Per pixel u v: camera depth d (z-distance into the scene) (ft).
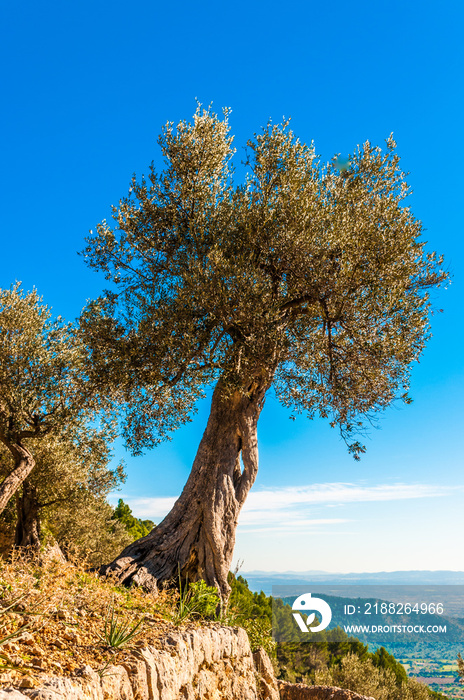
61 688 11.27
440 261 39.52
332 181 42.29
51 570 22.30
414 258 38.55
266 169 40.63
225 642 23.67
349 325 36.52
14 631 14.79
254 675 26.78
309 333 39.42
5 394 53.01
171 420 43.06
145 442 42.27
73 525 77.36
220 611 28.99
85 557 25.16
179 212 41.86
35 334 55.16
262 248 38.27
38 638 14.88
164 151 42.24
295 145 40.63
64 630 16.10
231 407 38.06
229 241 38.47
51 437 63.21
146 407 42.24
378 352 35.19
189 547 34.47
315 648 76.74
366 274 36.37
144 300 38.50
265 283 36.40
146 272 42.50
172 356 35.24
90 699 12.12
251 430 37.68
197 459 37.42
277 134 41.06
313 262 36.42
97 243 42.96
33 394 53.11
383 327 36.45
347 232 36.37
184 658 18.49
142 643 17.57
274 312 35.53
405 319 36.78
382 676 79.92
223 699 21.15
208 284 34.37
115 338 39.50
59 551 26.45
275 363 36.83
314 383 40.55
